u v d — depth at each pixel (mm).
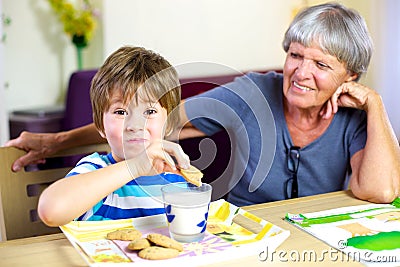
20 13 3727
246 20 3740
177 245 948
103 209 1198
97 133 1558
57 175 1519
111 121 1161
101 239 1019
